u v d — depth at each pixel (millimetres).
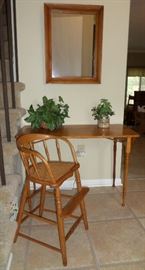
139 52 7914
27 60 2320
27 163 1609
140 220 2059
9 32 1972
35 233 1878
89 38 2316
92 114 2443
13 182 1565
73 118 2514
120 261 1595
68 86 2424
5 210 1415
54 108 2189
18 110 1944
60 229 1516
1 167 1454
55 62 2344
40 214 1988
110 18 2299
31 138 1648
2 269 1399
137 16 3984
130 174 3080
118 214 2146
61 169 1749
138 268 1537
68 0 2223
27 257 1622
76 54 2344
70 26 2273
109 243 1767
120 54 2396
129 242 1777
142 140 5047
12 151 1669
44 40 2279
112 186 2713
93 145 2607
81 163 2637
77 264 1566
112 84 2469
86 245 1744
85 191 1807
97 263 1577
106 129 2281
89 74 2406
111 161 2676
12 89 1985
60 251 1563
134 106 6605
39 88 2400
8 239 1396
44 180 1549
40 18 2240
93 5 2230
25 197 1714
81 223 2004
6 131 1792
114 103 2523
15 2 2168
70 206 1591
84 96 2469
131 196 2482
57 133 2094
